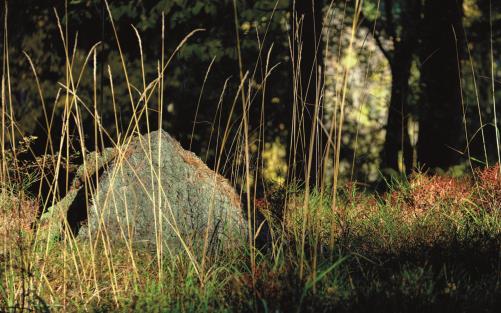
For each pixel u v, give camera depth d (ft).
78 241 21.09
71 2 50.52
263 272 16.47
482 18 59.36
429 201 24.90
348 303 14.57
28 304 15.70
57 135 51.70
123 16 51.55
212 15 49.75
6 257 17.31
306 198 15.76
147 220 22.36
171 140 23.61
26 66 54.65
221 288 16.61
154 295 16.05
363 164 62.28
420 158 45.93
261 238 22.21
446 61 44.96
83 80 52.95
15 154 18.16
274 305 14.51
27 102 53.62
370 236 21.11
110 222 22.31
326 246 20.04
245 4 48.67
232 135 53.93
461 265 17.07
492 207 22.98
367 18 59.47
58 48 54.49
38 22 54.60
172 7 49.83
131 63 52.65
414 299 14.33
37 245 19.19
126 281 17.29
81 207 23.84
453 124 45.14
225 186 22.99
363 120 64.90
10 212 19.76
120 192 22.61
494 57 62.23
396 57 55.62
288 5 47.91
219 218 22.20
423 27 48.32
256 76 53.78
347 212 23.94
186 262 19.51
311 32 39.32
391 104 55.31
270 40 51.21
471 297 14.88
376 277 16.72
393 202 26.55
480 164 60.18
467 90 62.64
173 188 22.67
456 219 22.50
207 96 53.36
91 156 25.84
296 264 16.79
